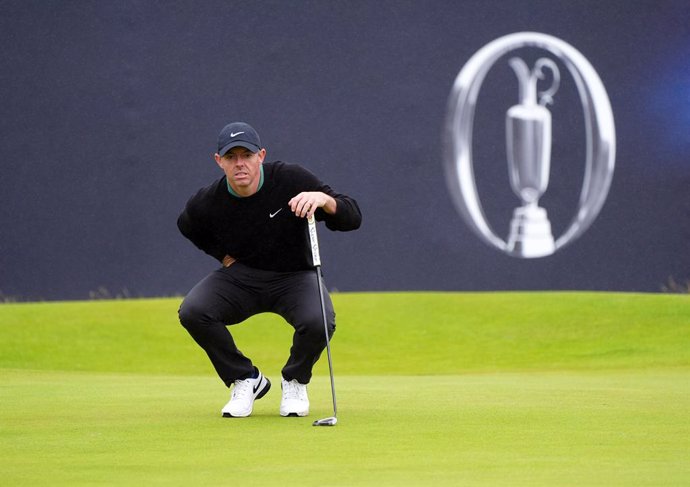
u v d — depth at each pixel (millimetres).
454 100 51562
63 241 51250
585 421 18500
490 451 14766
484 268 51469
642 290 51812
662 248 51812
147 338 44844
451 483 11961
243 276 20375
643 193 51750
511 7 51562
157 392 26203
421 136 51781
